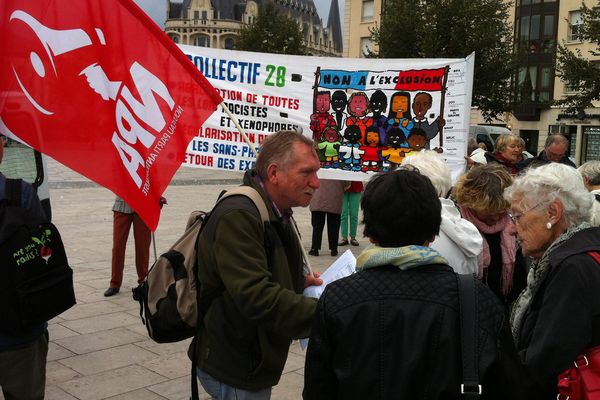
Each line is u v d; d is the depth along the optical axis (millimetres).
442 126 5320
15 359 2613
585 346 1961
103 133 2781
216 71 5164
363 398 1567
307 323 2070
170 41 2936
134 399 3898
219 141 4949
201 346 2344
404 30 25016
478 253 2865
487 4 24578
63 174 20625
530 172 2365
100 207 13094
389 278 1646
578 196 2242
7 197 2602
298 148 2287
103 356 4621
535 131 38688
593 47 35219
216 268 2199
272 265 2236
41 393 2807
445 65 5270
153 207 2902
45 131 2666
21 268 2531
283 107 5285
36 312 2562
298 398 4039
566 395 1994
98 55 2789
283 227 2334
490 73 24188
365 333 1591
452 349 1538
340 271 2592
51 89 2688
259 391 2303
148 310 2379
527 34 37844
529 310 2236
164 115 2947
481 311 1566
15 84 2625
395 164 5379
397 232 1700
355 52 43844
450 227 2793
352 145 5395
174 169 2982
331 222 8641
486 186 3115
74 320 5465
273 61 5211
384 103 5348
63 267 2680
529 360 2012
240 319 2217
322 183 8453
